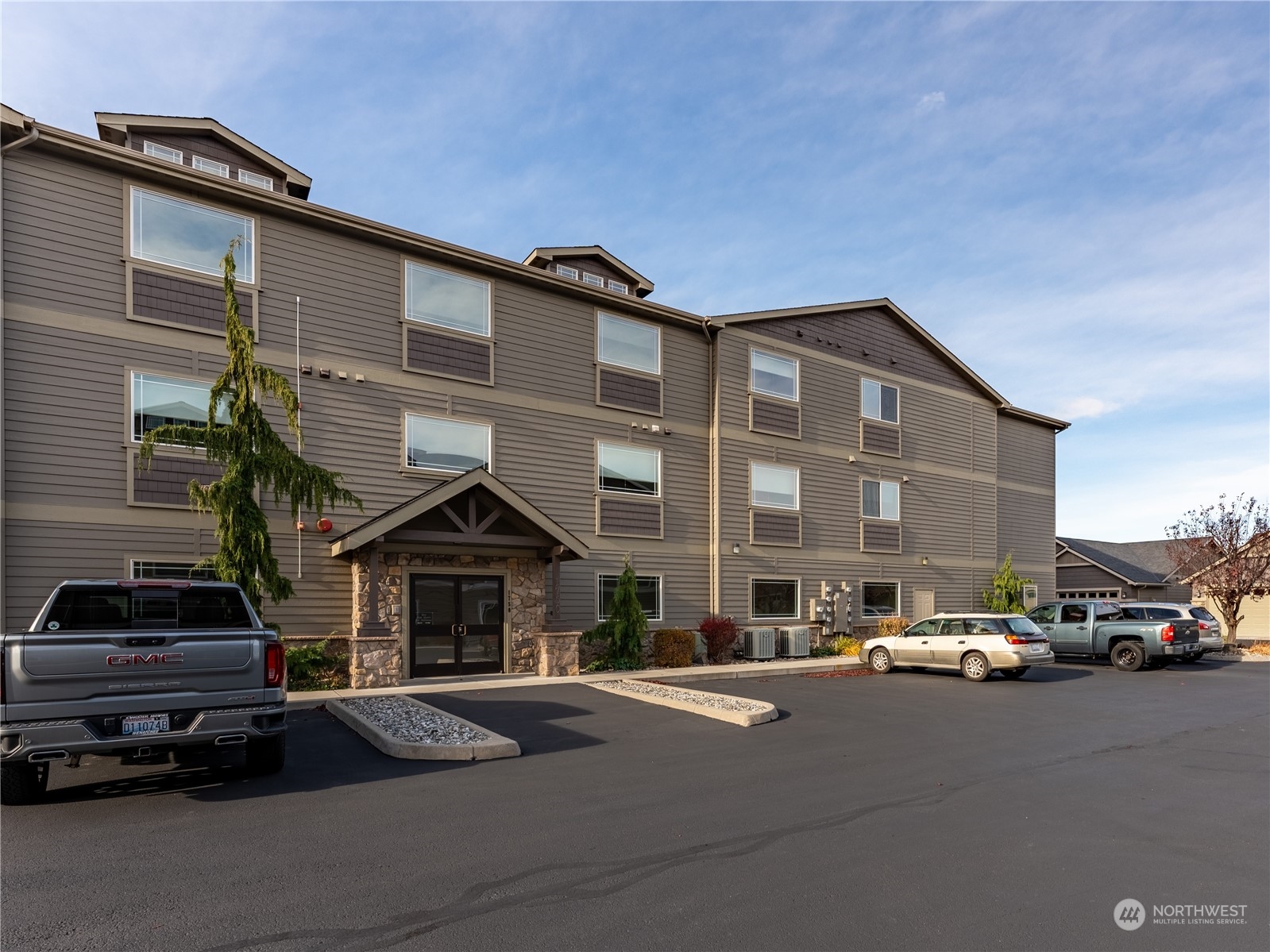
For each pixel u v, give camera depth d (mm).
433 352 16047
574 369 18172
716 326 20359
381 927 4387
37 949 4070
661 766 8414
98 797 6957
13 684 6254
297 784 7480
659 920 4535
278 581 11789
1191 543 30656
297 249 14680
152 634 6797
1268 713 12594
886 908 4762
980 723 11438
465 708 11805
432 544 14898
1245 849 5922
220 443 11477
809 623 21953
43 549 11906
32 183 12266
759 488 21234
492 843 5816
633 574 17641
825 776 8078
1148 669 20406
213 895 4793
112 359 12711
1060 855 5742
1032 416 29812
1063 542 40844
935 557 25688
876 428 24344
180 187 13578
